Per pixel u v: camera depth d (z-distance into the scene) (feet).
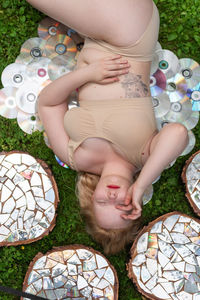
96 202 6.69
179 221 8.79
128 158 7.07
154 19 7.09
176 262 8.63
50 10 7.17
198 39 9.21
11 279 8.84
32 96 8.91
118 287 8.64
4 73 8.82
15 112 8.89
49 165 9.00
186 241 8.71
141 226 9.04
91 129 7.02
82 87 7.44
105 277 8.55
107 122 6.93
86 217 7.47
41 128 8.97
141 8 6.90
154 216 9.16
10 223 8.50
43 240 8.92
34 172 8.63
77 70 7.15
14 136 8.92
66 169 9.06
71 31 8.97
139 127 6.91
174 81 9.25
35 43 8.91
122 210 6.61
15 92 8.87
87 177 7.69
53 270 8.50
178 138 6.53
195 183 8.84
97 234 7.30
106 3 6.76
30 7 8.90
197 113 9.27
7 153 8.61
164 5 9.20
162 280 8.55
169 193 9.21
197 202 8.80
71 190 9.10
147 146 7.00
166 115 9.19
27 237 8.53
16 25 8.90
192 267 8.62
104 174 7.02
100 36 7.07
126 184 6.79
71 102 8.93
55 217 8.63
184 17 9.25
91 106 7.09
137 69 7.14
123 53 7.07
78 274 8.52
